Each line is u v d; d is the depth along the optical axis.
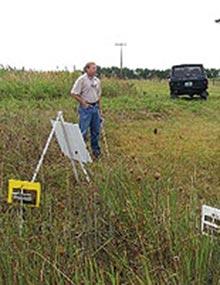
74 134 6.77
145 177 5.68
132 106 19.56
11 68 25.42
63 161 7.89
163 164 8.70
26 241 4.46
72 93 9.92
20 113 13.81
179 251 4.32
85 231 4.88
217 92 32.59
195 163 9.69
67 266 4.15
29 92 21.64
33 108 17.53
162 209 4.91
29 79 23.47
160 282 4.04
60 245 4.49
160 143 12.48
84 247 4.71
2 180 6.42
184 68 26.09
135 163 6.91
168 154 10.45
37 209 5.34
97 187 5.53
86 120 9.89
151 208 5.04
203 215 4.54
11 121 11.69
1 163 7.45
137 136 13.56
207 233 4.37
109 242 4.74
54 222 5.00
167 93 28.92
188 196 5.95
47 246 4.46
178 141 12.95
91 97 9.91
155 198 5.12
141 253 4.58
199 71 25.95
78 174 7.05
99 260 4.60
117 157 8.55
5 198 5.80
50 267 4.11
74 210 5.50
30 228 4.93
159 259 4.39
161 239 4.58
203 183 7.62
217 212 4.40
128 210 5.05
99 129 10.07
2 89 21.47
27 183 5.25
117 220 5.03
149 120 17.52
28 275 4.02
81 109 9.90
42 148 8.77
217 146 12.25
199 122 17.53
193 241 4.30
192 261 4.15
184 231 4.60
